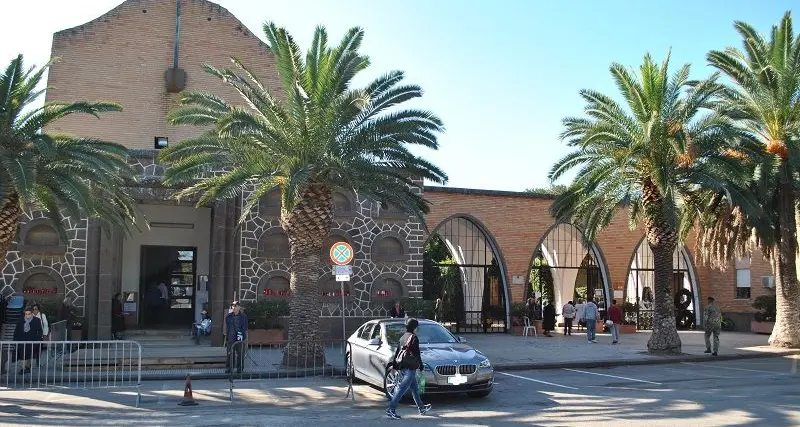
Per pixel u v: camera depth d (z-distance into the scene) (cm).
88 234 2166
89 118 2630
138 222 2555
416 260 2516
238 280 2308
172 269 2586
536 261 3750
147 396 1312
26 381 1469
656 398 1298
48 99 2606
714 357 2083
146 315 2544
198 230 2605
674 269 3578
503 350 2236
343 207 2459
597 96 2131
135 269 2541
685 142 1875
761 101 2278
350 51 1677
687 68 2053
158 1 2795
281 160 1694
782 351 2248
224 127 1584
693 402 1240
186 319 2578
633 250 3344
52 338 1731
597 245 3294
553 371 1798
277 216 2372
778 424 1012
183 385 1466
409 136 1705
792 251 2372
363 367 1418
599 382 1567
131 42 2739
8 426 1009
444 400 1288
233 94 2789
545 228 3130
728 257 2577
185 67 2766
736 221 2489
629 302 3306
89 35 2698
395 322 1438
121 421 1054
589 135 2038
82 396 1305
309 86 1680
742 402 1238
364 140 1678
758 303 3166
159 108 2719
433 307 2436
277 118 1669
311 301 1720
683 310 3488
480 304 3089
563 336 2875
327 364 1720
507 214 3069
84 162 1588
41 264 2136
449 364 1238
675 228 1991
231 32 2852
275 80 2861
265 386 1449
